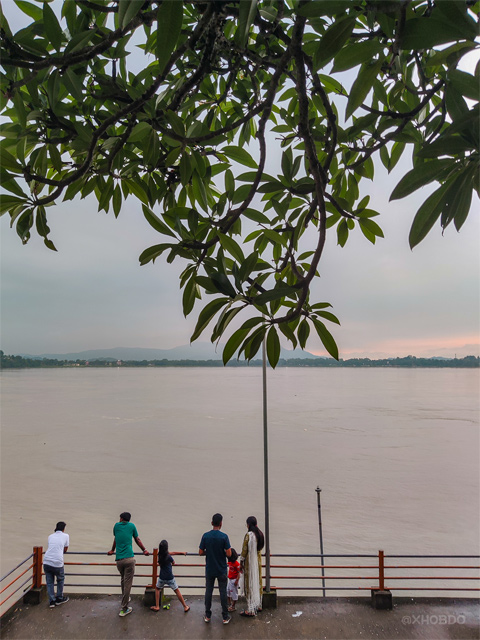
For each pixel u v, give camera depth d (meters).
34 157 1.55
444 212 1.12
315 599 7.01
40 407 80.88
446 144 1.01
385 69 1.74
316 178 1.27
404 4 0.90
